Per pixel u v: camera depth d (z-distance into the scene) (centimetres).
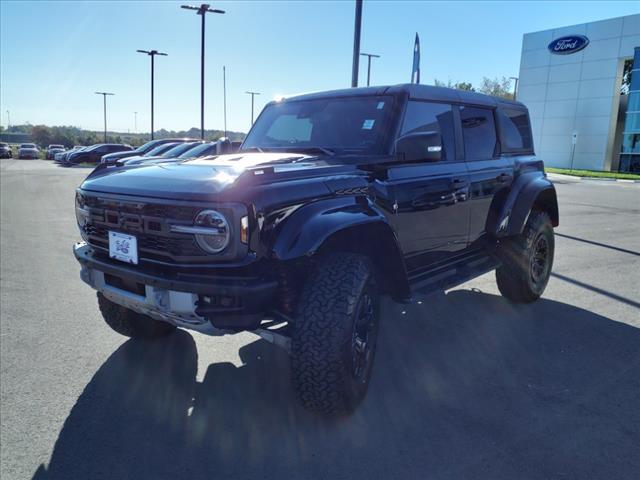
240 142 474
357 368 308
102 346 417
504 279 518
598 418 312
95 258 318
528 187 505
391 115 379
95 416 312
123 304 313
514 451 278
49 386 349
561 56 3731
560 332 457
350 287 288
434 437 292
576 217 1245
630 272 684
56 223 1033
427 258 411
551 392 346
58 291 568
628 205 1516
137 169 339
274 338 296
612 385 356
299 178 300
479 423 307
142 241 289
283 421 309
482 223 470
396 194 356
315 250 272
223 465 267
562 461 269
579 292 586
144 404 327
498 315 503
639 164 3381
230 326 268
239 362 390
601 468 263
